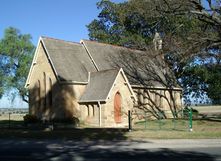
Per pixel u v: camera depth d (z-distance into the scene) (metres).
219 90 57.81
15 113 83.44
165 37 34.91
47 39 42.00
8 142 23.86
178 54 32.56
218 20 30.33
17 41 72.50
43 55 41.59
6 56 72.69
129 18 58.91
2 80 72.06
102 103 37.75
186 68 55.56
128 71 45.34
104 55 46.16
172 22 39.44
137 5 32.66
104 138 25.39
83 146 21.22
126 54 48.56
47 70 41.03
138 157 16.38
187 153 17.53
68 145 21.81
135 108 42.34
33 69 42.84
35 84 42.66
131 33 60.56
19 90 72.75
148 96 45.75
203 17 31.42
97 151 18.84
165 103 49.44
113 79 38.78
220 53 34.12
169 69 51.59
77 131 30.73
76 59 42.88
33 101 42.78
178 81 57.94
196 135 26.12
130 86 40.59
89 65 43.56
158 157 16.27
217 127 32.22
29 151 19.19
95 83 40.41
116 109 38.78
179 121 39.66
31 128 34.69
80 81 40.41
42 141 24.17
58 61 40.59
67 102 38.97
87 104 39.41
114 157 16.50
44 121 40.78
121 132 29.36
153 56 41.44
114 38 64.00
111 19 64.69
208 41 31.38
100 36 65.19
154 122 40.69
